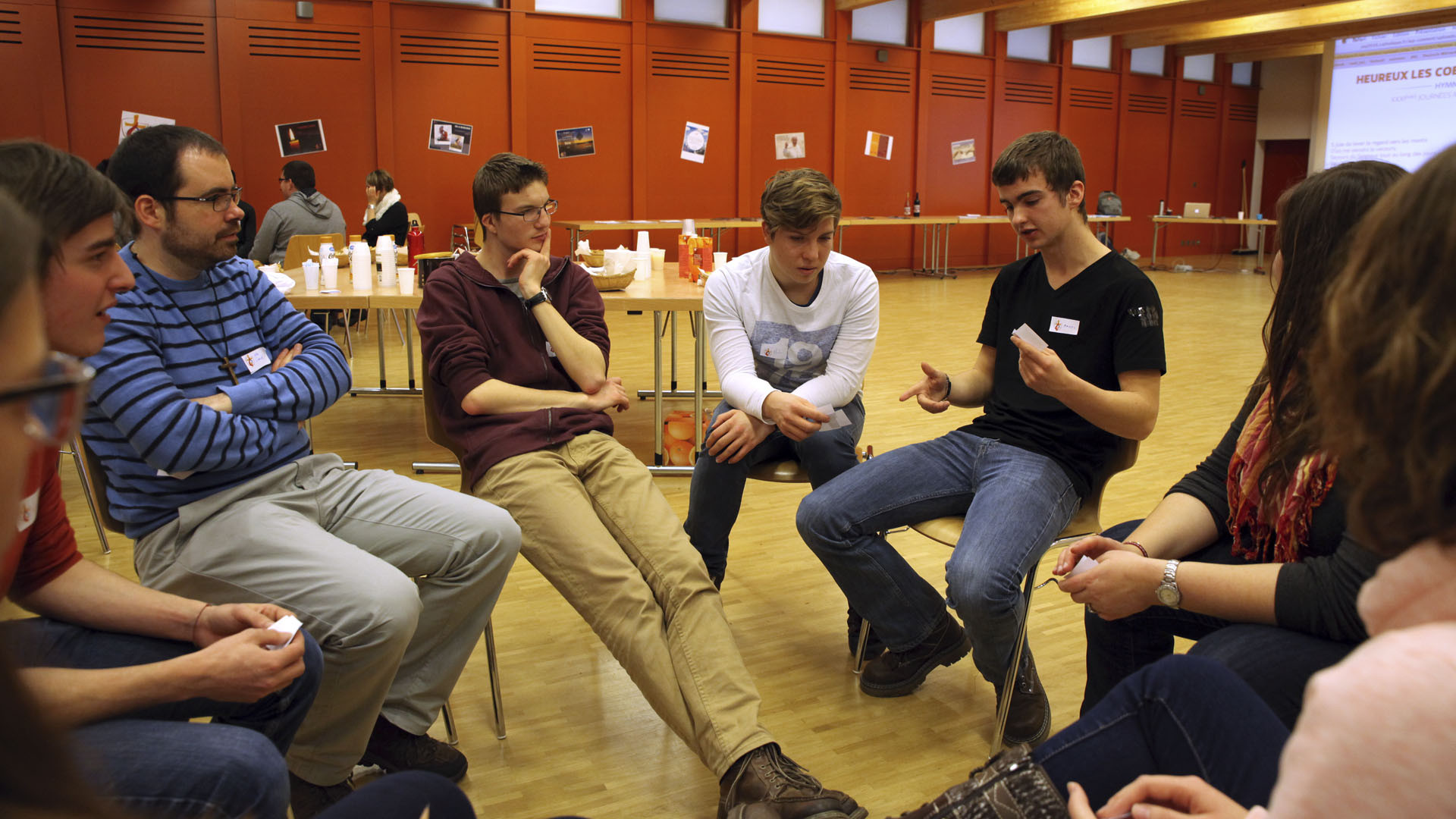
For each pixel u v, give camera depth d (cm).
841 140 1191
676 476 383
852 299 229
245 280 184
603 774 182
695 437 391
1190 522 156
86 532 305
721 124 1112
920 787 177
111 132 848
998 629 177
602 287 383
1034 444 201
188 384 168
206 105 878
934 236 1267
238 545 158
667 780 180
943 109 1270
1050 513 186
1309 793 59
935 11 1206
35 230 58
